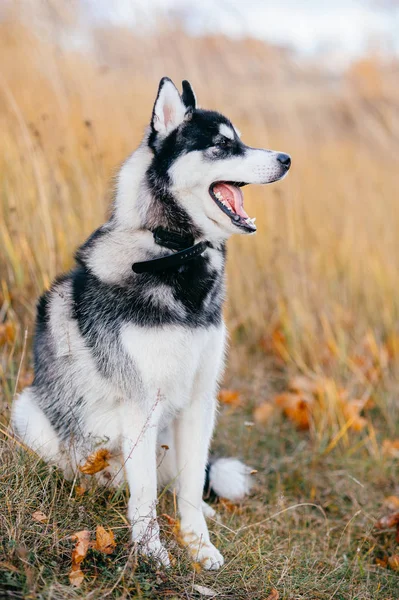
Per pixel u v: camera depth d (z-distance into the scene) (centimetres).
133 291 290
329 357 532
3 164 512
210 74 659
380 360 522
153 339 285
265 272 593
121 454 321
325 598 286
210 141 308
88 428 313
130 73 657
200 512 313
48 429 331
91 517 291
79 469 306
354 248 634
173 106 312
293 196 632
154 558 274
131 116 613
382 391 510
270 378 536
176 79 656
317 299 579
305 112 795
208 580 276
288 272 585
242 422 455
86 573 258
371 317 599
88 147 523
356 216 676
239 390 505
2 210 487
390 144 739
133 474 294
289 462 425
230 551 306
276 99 696
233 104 663
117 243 306
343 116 815
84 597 238
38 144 504
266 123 696
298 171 673
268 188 624
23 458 308
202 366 311
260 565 291
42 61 573
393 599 300
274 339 558
